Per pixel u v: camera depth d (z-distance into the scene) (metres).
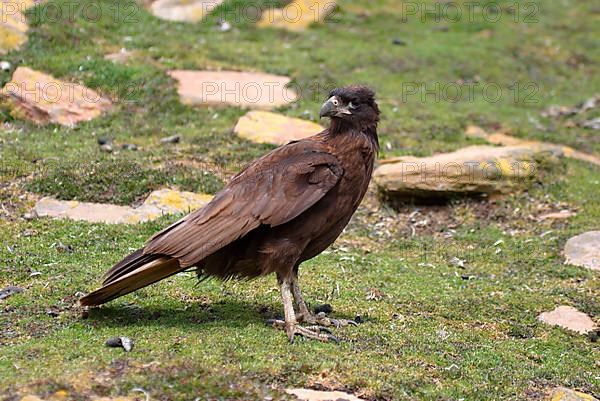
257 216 9.46
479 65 22.91
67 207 13.62
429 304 11.55
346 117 9.98
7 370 8.24
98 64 18.59
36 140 15.98
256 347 9.08
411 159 16.27
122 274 9.41
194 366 8.36
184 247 9.36
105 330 9.45
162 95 18.12
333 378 8.54
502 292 12.27
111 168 14.60
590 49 25.50
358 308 11.08
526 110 20.89
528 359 10.09
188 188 14.43
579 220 15.01
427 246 14.12
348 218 10.09
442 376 9.06
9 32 18.97
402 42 23.64
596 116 20.98
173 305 10.50
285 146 10.12
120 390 7.93
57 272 11.28
